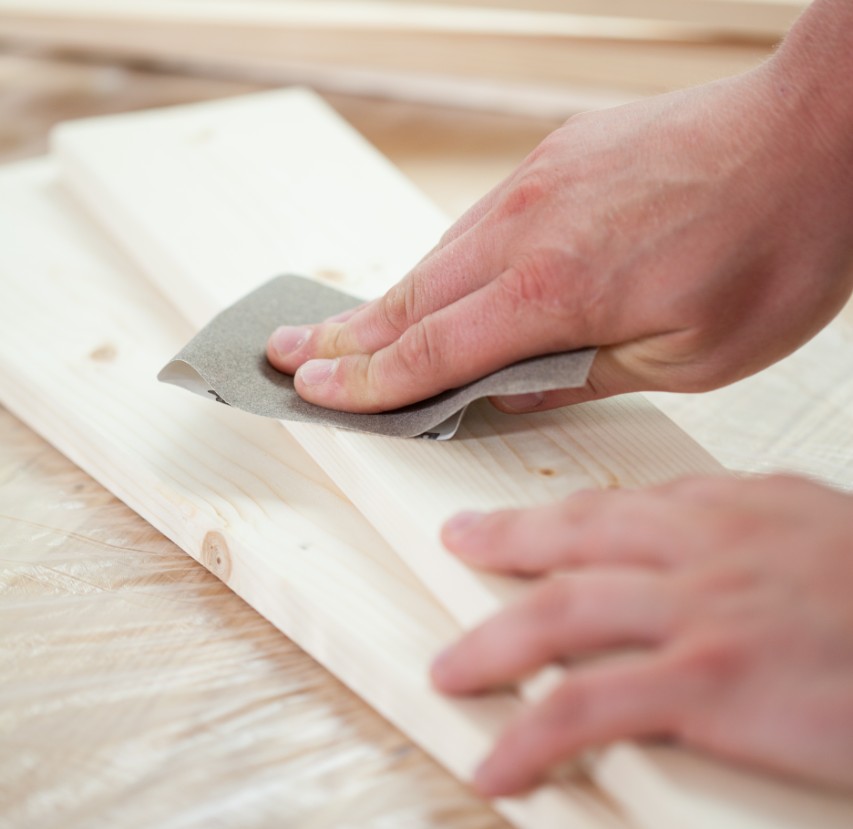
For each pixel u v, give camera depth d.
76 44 1.67
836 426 0.88
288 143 1.20
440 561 0.61
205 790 0.55
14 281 1.00
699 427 0.88
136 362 0.89
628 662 0.47
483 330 0.65
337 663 0.62
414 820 0.54
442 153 1.44
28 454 0.85
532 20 1.50
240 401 0.71
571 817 0.50
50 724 0.59
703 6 1.37
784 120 0.62
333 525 0.70
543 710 0.48
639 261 0.62
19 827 0.53
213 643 0.66
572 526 0.53
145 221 1.02
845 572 0.46
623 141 0.66
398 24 1.52
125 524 0.77
